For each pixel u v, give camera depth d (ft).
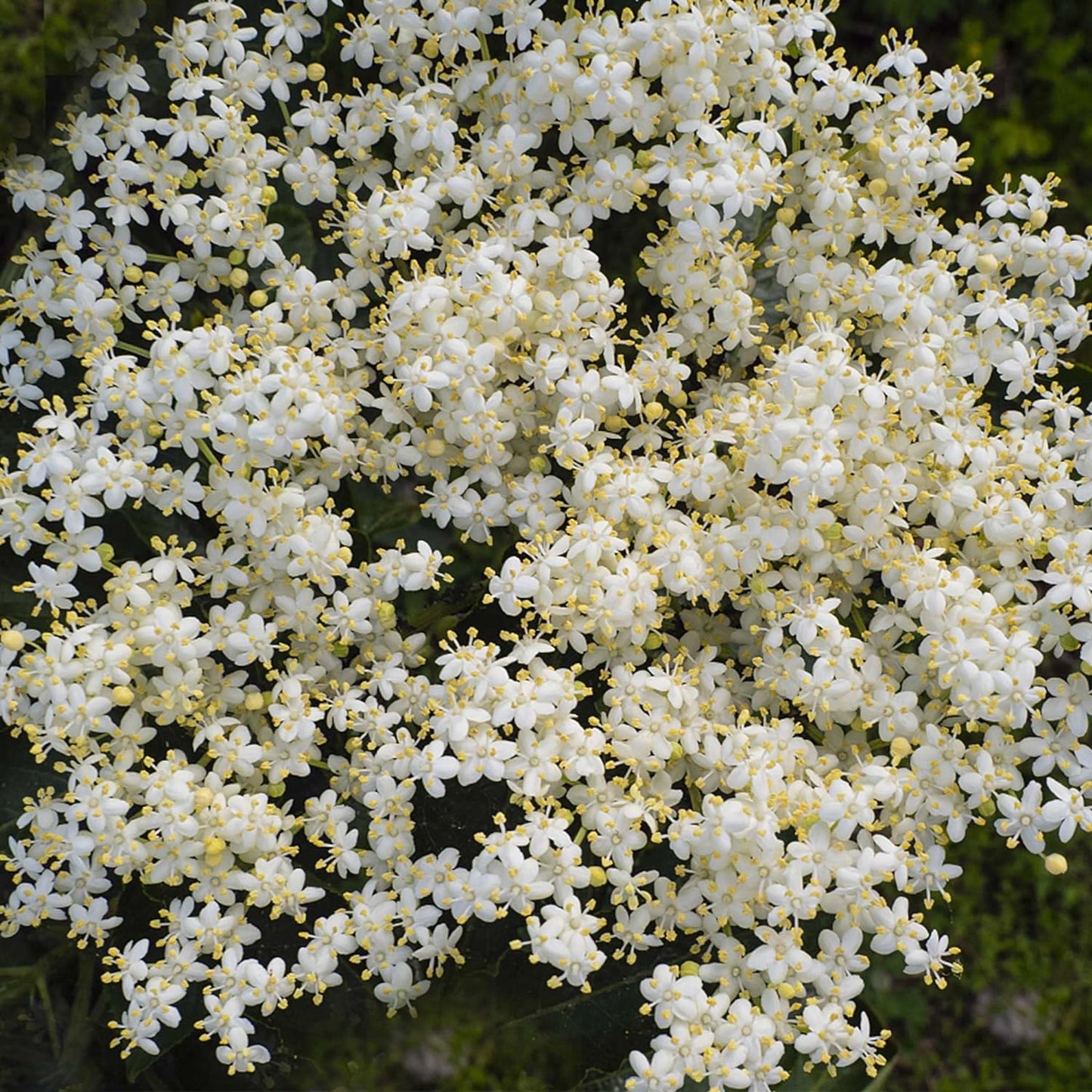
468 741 1.38
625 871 1.38
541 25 1.41
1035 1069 1.79
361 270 1.43
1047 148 1.80
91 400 1.40
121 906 1.44
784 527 1.40
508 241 1.41
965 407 1.41
